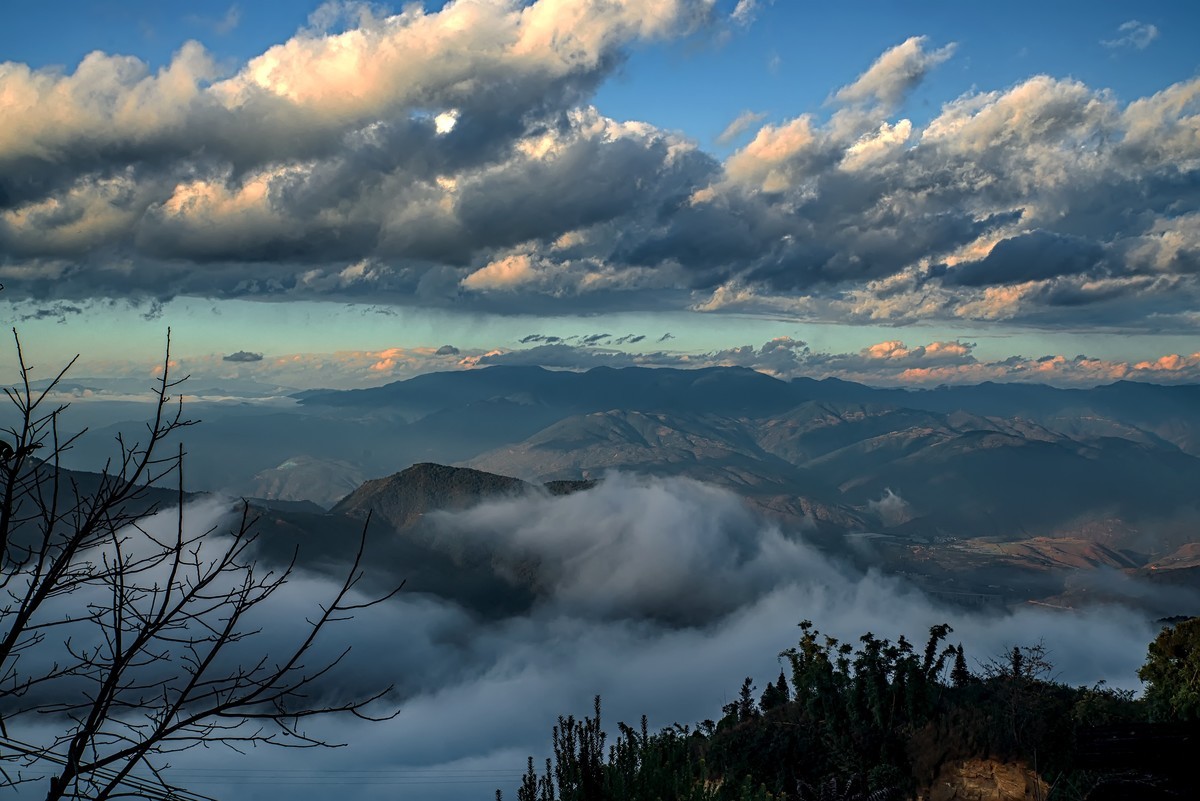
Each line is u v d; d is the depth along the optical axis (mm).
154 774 5094
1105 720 27734
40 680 5027
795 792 27594
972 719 29266
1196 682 29500
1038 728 27938
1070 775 25391
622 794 22062
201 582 5309
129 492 5297
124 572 5199
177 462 5484
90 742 4996
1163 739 8922
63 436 5305
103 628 5180
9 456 5090
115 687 5078
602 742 22969
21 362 5426
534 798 23594
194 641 5180
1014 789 26609
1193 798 8062
